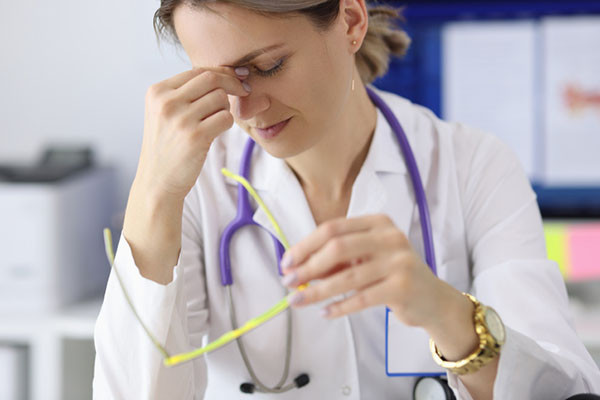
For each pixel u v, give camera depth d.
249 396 1.12
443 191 1.16
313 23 0.88
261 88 0.89
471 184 1.17
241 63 0.88
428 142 1.20
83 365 2.20
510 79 2.24
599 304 2.30
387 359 1.08
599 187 2.26
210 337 1.14
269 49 0.86
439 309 0.81
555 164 2.27
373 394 1.13
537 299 1.06
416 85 2.24
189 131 0.88
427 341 1.08
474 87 2.24
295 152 0.94
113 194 2.45
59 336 2.10
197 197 1.14
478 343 0.87
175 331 0.98
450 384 0.91
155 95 0.91
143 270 0.95
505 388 0.89
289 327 1.10
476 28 2.22
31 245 2.09
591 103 2.24
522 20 2.22
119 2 2.41
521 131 2.26
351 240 0.72
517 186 1.16
